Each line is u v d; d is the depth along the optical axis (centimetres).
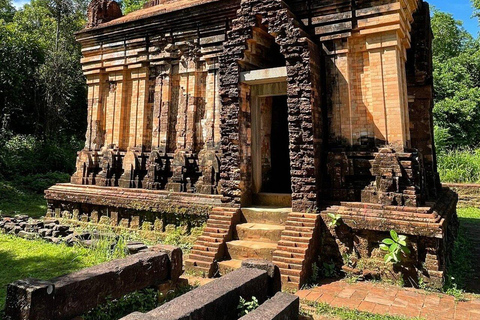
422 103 1134
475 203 1838
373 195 785
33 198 1820
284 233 775
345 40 868
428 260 673
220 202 959
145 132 1223
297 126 828
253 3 899
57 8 2919
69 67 2742
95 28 1314
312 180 805
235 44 920
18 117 2578
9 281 702
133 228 1098
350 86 861
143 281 592
